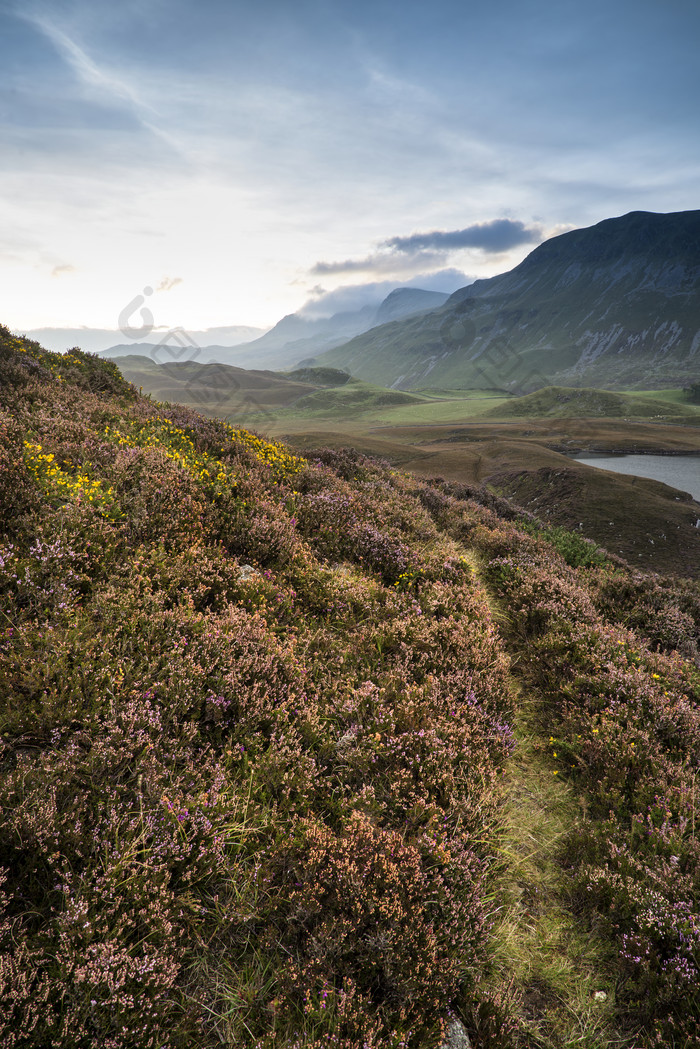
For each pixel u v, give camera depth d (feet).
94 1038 6.87
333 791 11.91
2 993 6.70
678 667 19.89
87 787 9.89
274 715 12.79
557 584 25.48
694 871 11.00
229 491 22.57
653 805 13.25
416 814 11.51
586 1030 8.79
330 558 22.94
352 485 35.76
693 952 9.45
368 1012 8.19
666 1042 8.39
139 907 8.50
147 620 13.50
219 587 16.71
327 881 9.49
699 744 15.30
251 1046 7.62
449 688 15.76
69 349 45.27
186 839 9.32
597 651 19.67
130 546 16.38
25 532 15.20
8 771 9.57
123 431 26.91
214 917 9.10
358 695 14.30
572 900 11.12
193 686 12.40
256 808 10.74
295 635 16.61
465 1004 8.89
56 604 12.76
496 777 13.23
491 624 20.66
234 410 296.51
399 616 19.03
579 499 140.26
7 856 8.41
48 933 7.71
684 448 301.43
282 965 8.59
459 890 10.04
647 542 115.85
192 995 8.11
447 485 73.92
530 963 9.82
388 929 8.85
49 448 20.61
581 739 15.15
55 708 10.55
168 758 10.75
